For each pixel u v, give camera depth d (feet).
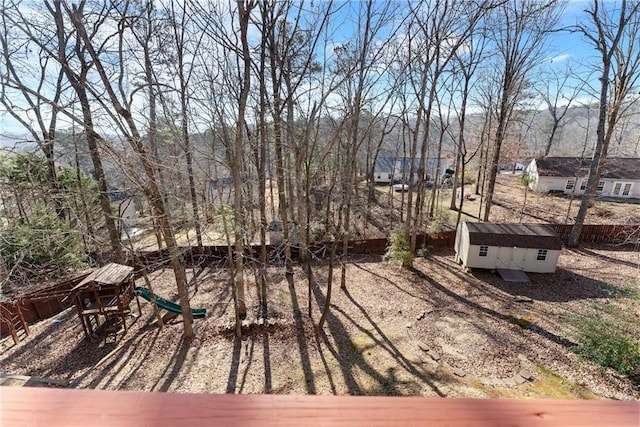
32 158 35.47
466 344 31.58
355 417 2.24
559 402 2.32
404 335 33.12
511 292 42.34
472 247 48.06
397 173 122.83
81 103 26.63
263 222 36.60
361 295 41.78
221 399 2.32
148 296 36.45
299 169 39.47
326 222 57.31
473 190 97.66
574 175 89.97
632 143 97.30
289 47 34.24
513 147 107.65
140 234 53.57
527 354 29.96
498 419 2.22
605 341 27.84
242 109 27.86
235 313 33.94
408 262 49.47
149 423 2.15
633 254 55.01
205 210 49.39
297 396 2.34
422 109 46.70
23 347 32.81
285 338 32.60
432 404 2.32
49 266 40.68
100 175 38.04
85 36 21.65
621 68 52.21
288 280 46.16
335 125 41.06
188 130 38.88
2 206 37.81
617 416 2.25
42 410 2.17
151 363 29.35
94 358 30.94
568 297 40.70
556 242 46.47
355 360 29.27
